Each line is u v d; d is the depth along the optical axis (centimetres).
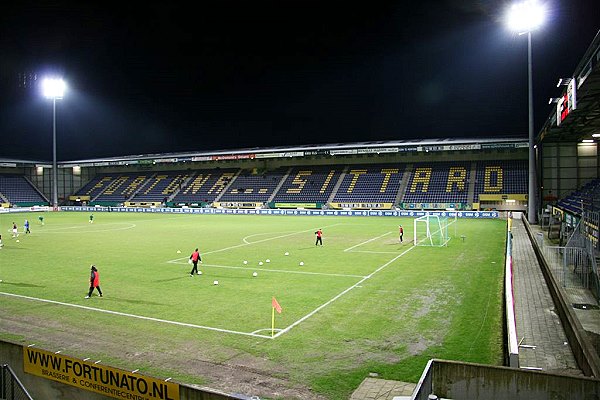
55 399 995
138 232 4347
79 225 5141
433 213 5872
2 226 5044
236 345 1298
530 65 4328
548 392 805
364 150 6675
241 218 6131
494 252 2945
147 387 866
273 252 3014
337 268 2436
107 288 2006
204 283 2092
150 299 1811
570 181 4362
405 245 3325
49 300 1808
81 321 1533
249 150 7756
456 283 2052
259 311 1633
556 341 1281
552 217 3450
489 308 1648
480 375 846
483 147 5916
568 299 1512
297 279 2164
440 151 6781
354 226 4834
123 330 1438
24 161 8081
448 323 1479
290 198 7269
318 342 1317
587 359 1015
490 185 6234
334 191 7119
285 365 1158
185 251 3086
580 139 4278
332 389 1025
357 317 1552
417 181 6800
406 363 1162
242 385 1049
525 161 6544
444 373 869
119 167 9462
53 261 2717
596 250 2295
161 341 1336
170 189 8375
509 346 1011
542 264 2308
